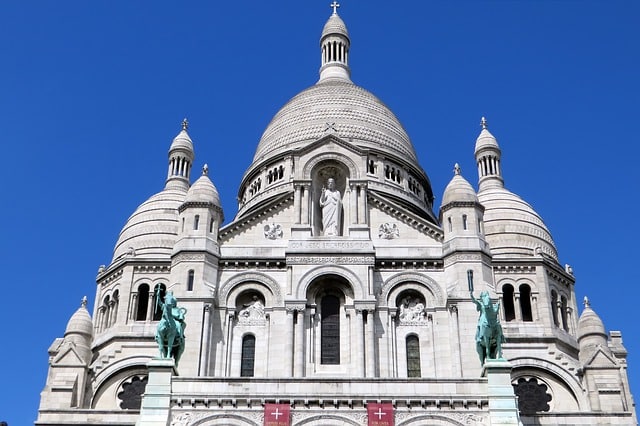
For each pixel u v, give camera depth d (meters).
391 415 50.66
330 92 94.75
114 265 78.00
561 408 69.38
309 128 90.12
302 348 59.88
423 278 63.19
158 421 50.50
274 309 61.94
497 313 53.94
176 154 90.31
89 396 69.94
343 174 68.38
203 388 52.22
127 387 71.44
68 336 71.94
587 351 69.62
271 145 91.19
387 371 59.59
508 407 50.69
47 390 69.00
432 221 84.75
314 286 62.59
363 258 63.03
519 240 79.06
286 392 51.94
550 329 73.19
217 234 65.12
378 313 61.75
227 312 62.16
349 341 60.50
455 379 52.22
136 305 75.44
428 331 61.59
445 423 50.69
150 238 80.00
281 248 64.81
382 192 82.69
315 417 50.97
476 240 63.66
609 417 58.19
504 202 82.38
